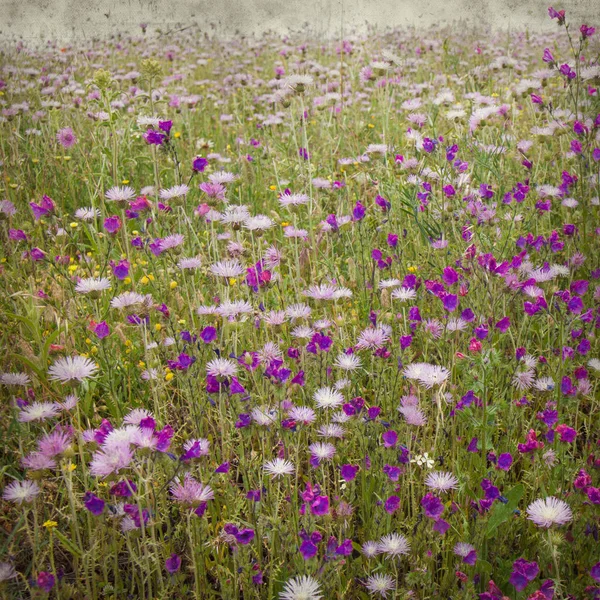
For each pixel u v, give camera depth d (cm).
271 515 203
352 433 229
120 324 265
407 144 377
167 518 199
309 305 280
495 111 386
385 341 243
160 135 312
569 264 293
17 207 415
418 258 343
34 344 280
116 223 308
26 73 661
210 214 300
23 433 213
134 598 193
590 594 175
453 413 220
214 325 251
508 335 275
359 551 200
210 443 230
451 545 194
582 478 185
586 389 230
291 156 481
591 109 401
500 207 333
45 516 208
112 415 244
